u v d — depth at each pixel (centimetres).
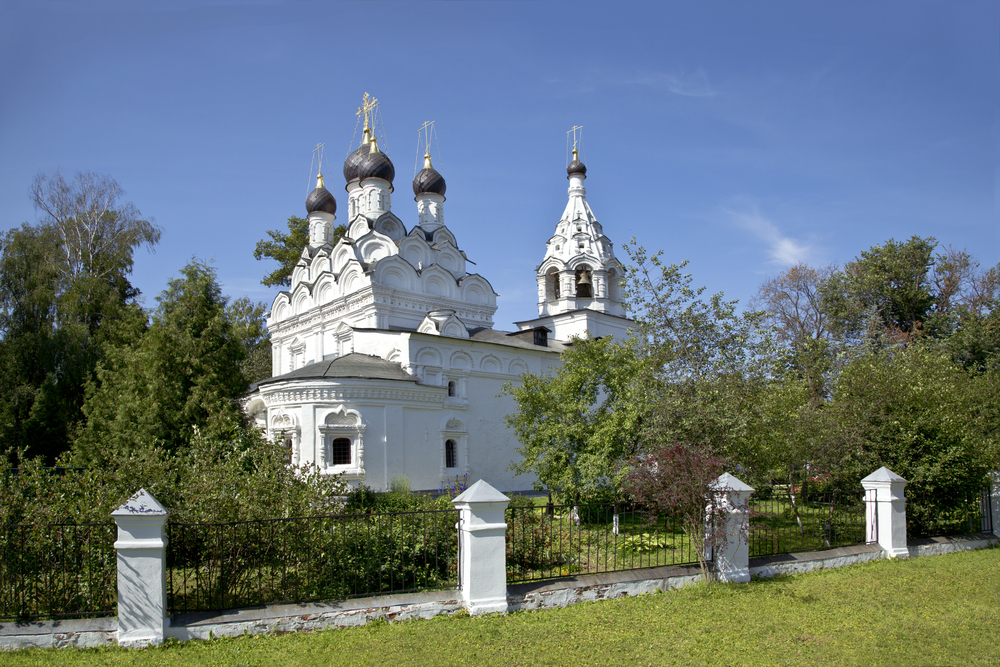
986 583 1115
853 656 775
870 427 1516
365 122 3956
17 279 3334
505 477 3088
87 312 3428
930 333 3731
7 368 3108
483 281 3759
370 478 2512
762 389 1575
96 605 872
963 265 3916
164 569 817
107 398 2445
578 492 1694
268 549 950
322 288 3569
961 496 1469
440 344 2941
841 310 3909
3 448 2953
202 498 994
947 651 791
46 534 873
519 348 3203
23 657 753
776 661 760
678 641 820
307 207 4150
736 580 1112
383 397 2588
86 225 3859
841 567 1249
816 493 1553
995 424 1711
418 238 3606
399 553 1038
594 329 3725
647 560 1216
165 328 2234
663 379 1592
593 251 3844
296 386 2511
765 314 1650
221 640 808
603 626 877
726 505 1103
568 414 1759
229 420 2083
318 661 746
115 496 1004
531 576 1103
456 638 817
